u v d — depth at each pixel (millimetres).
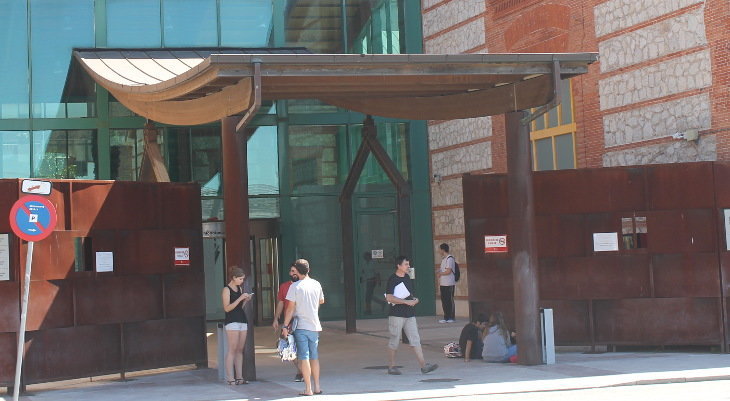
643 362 15836
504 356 16375
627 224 18047
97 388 15352
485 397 12883
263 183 26297
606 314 17625
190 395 14102
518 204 15992
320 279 26531
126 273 16328
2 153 24422
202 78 14539
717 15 18188
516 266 16016
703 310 17156
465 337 17094
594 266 17641
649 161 19812
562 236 17812
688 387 13211
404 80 15266
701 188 17188
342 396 13359
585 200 17734
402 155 27484
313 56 13930
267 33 26281
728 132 17953
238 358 15203
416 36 27531
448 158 26703
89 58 23594
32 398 14320
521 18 23484
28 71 24656
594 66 21375
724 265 17016
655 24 19641
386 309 27000
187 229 17312
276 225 26172
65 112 24781
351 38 26938
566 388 13375
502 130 24438
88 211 15805
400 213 21219
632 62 20234
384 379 15016
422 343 20281
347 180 22812
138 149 25172
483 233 18109
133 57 24000
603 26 21016
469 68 14727
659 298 17359
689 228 17234
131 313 16312
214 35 25891
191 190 17406
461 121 26094
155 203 16844
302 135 26641
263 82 14688
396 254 27125
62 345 15297
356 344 20797
